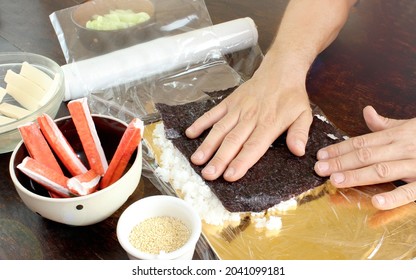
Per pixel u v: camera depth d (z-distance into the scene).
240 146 0.71
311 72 0.85
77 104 0.64
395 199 0.66
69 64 0.85
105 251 0.63
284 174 0.69
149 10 0.94
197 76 0.87
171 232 0.60
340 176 0.68
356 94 0.81
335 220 0.66
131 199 0.68
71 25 0.90
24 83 0.78
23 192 0.60
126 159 0.63
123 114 0.80
